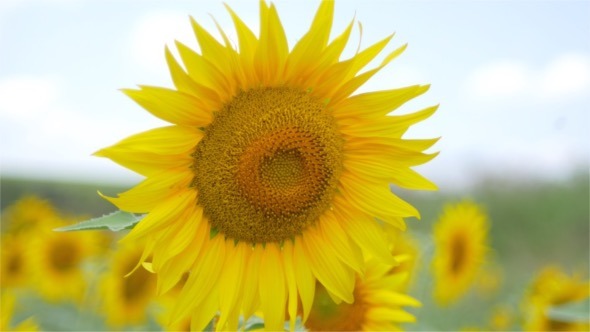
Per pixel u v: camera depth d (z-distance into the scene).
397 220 0.81
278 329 0.80
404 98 0.79
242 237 0.81
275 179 0.81
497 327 1.55
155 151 0.75
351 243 0.82
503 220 4.20
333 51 0.77
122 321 1.31
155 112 0.75
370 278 0.91
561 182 4.61
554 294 1.23
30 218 1.82
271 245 0.82
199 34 0.75
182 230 0.78
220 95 0.78
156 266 0.77
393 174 0.80
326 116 0.81
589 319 1.12
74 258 1.49
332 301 0.89
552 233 4.19
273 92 0.80
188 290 0.79
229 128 0.79
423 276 1.24
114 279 1.31
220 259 0.80
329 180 0.82
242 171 0.80
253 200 0.80
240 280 0.81
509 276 2.66
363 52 0.78
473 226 1.25
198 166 0.79
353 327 0.89
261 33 0.76
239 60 0.77
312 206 0.82
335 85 0.79
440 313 1.55
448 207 1.27
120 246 1.30
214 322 0.81
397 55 0.77
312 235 0.83
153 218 0.76
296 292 0.81
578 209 4.39
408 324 1.21
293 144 0.80
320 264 0.82
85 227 0.75
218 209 0.80
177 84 0.75
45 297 1.48
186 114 0.76
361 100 0.80
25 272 1.48
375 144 0.81
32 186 4.22
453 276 1.23
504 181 4.38
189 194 0.78
